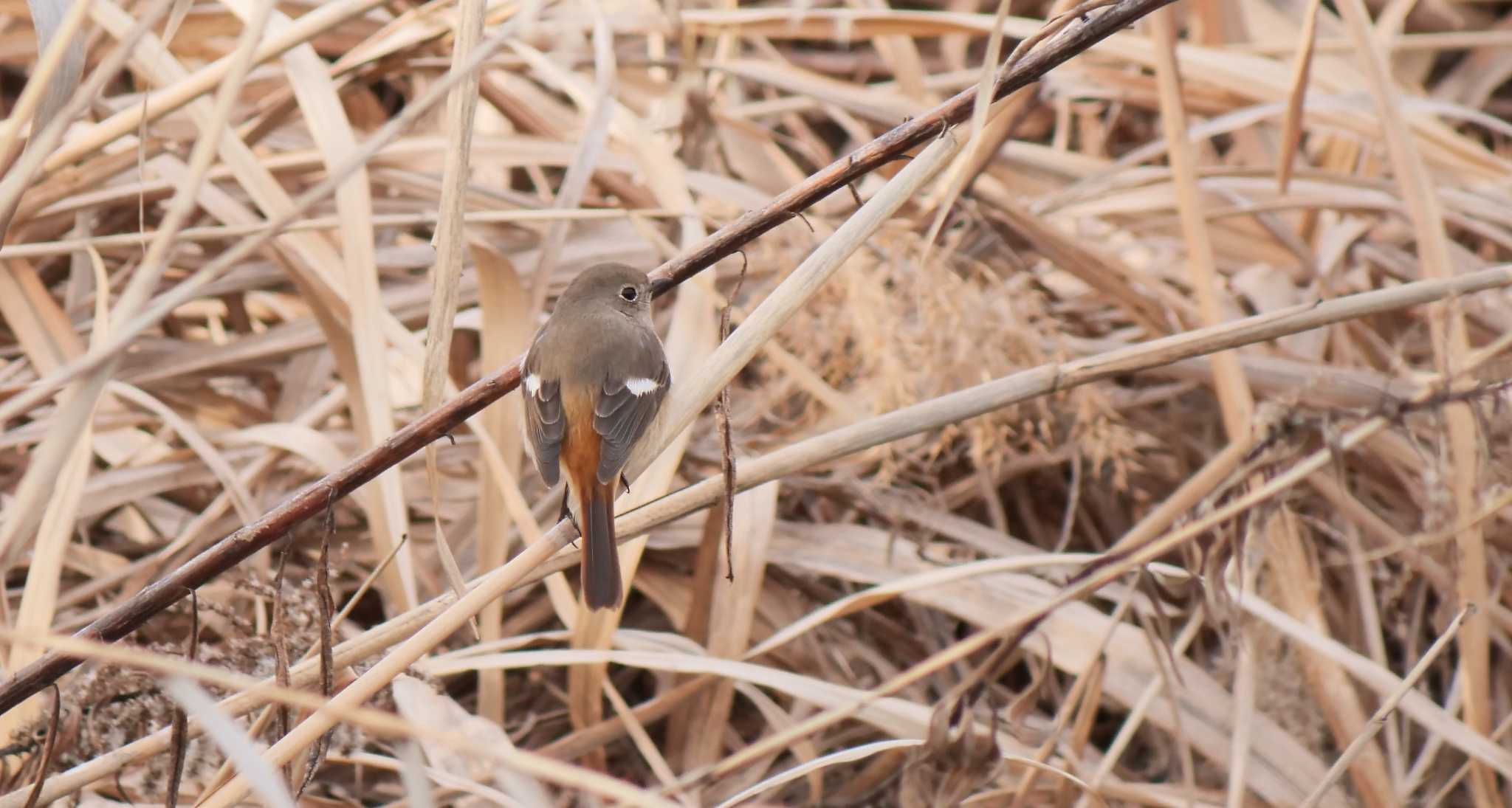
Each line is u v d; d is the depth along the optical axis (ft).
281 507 17.43
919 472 29.63
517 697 27.07
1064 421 29.17
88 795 20.36
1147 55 30.55
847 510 29.22
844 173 18.48
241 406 30.17
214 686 19.20
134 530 28.55
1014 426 29.27
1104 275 29.68
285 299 33.04
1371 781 22.93
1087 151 38.19
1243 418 24.36
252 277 30.22
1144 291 31.04
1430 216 24.20
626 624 28.30
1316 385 26.50
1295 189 32.63
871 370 27.12
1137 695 23.97
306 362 30.50
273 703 17.92
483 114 36.60
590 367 19.72
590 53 34.37
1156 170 31.19
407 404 30.17
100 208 29.66
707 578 25.76
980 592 25.76
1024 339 26.71
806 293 18.03
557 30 29.07
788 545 27.61
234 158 25.32
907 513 27.55
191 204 15.19
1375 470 27.53
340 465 25.58
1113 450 26.27
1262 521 21.43
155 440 29.25
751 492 26.08
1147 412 29.50
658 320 31.14
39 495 14.94
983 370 26.07
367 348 22.86
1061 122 38.27
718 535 25.40
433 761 20.70
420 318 30.09
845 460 27.32
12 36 30.32
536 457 19.26
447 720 20.97
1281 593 24.63
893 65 36.14
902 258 27.58
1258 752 23.45
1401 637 26.84
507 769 18.79
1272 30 38.37
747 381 32.30
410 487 28.60
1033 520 29.86
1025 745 24.53
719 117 33.94
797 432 28.96
